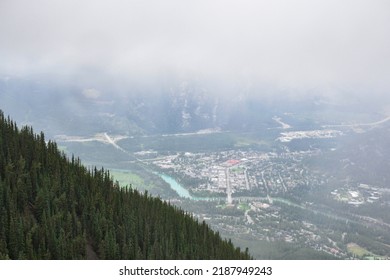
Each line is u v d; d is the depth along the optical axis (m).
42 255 108.38
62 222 123.69
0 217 113.62
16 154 142.75
